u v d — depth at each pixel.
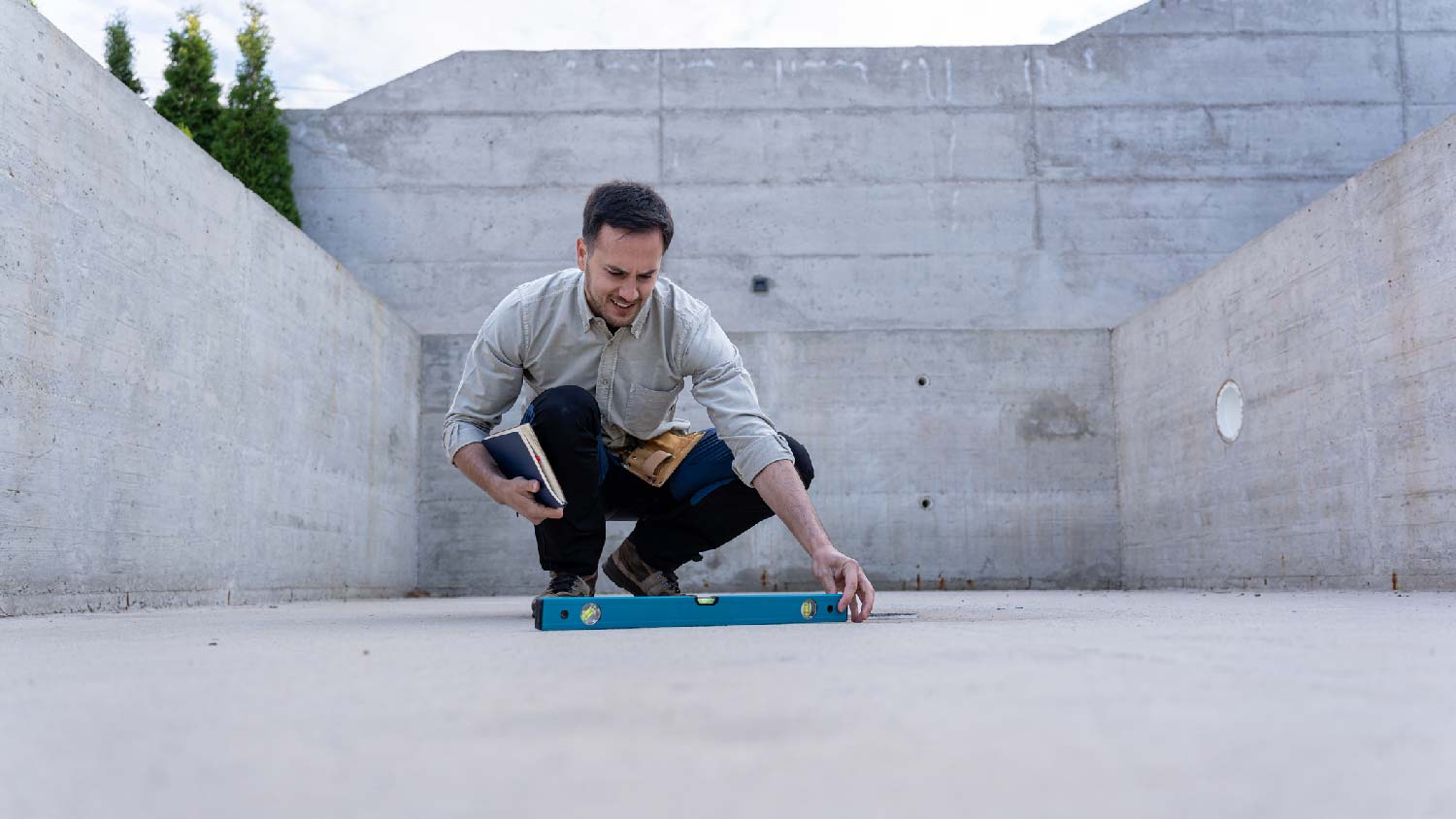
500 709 0.68
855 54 7.69
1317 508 4.57
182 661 1.10
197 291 3.84
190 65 7.12
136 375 3.41
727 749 0.53
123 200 3.34
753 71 7.68
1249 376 5.13
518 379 2.26
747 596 1.71
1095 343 6.84
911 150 7.62
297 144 7.54
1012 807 0.41
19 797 0.45
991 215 7.57
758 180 7.59
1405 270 3.97
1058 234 7.56
